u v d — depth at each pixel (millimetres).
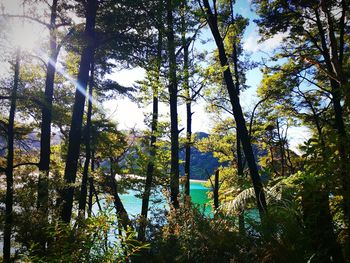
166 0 11469
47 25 13969
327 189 2807
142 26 12133
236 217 5777
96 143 18250
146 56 12438
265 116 20219
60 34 15102
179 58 14438
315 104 19297
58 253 2900
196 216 6070
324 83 18859
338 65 4094
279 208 4461
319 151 2904
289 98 19469
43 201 8031
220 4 14805
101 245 3014
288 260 3533
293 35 17172
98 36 13109
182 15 12305
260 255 4055
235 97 8453
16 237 5336
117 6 12266
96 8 12227
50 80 15125
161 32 12258
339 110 12672
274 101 19656
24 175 9961
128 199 48906
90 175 18969
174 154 13867
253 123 20484
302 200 3350
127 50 12297
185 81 13055
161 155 16641
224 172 23891
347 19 14484
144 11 11906
